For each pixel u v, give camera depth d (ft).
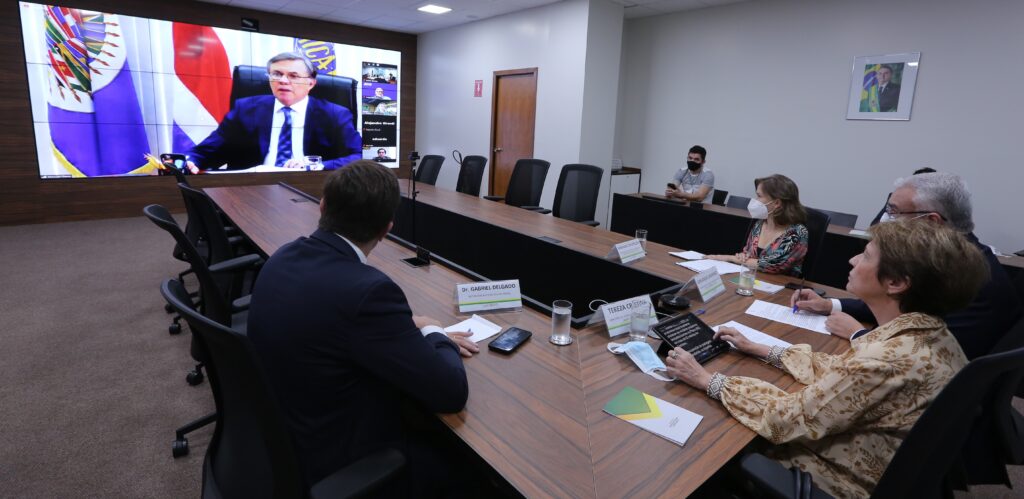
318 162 24.63
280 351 3.46
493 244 11.19
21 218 18.45
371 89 25.73
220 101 21.57
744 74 18.45
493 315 5.93
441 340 4.31
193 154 21.38
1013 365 2.66
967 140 13.93
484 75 23.07
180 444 6.62
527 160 15.48
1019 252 11.80
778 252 8.05
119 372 8.68
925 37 14.33
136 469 6.37
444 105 25.72
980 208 13.96
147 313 11.20
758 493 4.02
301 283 3.56
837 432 3.59
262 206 12.68
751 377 4.63
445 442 4.39
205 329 2.84
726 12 18.69
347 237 3.96
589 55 18.65
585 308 8.89
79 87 18.67
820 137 16.78
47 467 6.33
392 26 24.75
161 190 20.97
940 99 14.25
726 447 3.58
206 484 3.77
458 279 7.18
